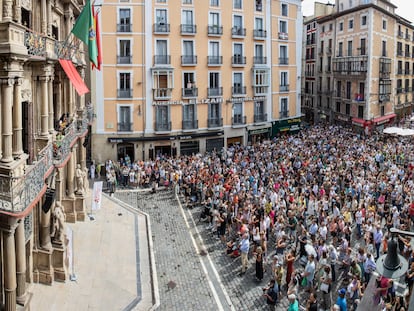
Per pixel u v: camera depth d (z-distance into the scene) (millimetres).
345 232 21047
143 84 41062
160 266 20797
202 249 22891
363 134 51781
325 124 61469
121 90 40656
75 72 22125
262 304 17656
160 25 41094
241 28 45438
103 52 40000
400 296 15078
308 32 69062
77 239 22938
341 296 14781
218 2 43750
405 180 29812
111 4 39875
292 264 18594
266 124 48875
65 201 24688
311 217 23438
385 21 57156
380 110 57750
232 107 45750
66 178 24672
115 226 25219
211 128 44281
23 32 14422
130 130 41031
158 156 39719
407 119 60062
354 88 57438
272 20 48219
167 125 42062
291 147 41906
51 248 18359
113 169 34875
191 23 42594
